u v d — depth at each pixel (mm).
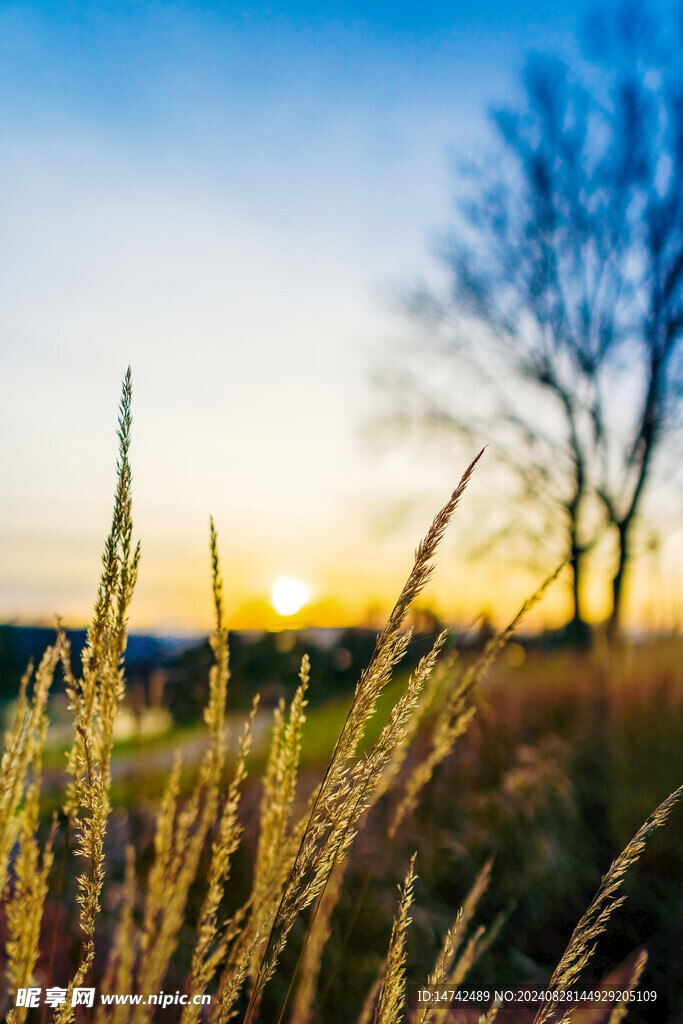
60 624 967
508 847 3010
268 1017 1929
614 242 13016
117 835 2645
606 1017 1907
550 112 12594
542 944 2615
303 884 936
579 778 3547
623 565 12398
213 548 1132
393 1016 1004
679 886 2799
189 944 1950
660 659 4199
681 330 12555
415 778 1471
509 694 4727
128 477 896
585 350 13594
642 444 12891
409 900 1025
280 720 1254
